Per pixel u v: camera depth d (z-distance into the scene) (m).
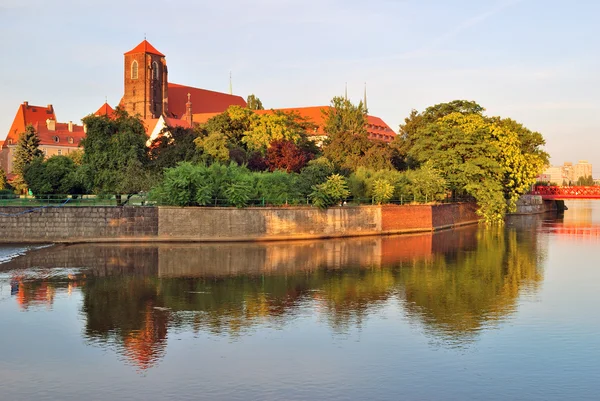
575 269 58.41
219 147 98.56
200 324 37.72
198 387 27.62
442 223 100.81
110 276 53.34
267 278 52.81
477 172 102.56
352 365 30.48
